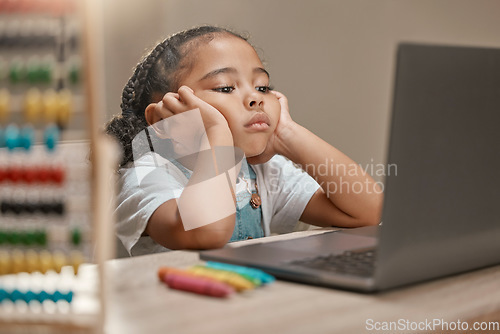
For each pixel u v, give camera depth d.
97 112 0.50
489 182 0.68
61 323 0.50
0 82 0.53
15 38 0.52
